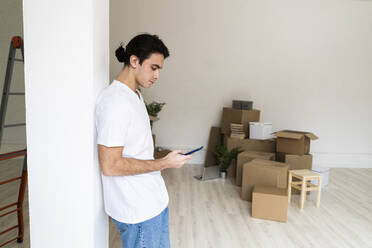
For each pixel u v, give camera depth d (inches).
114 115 43.2
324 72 187.9
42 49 44.5
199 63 185.2
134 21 178.5
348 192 146.1
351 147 195.9
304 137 142.9
